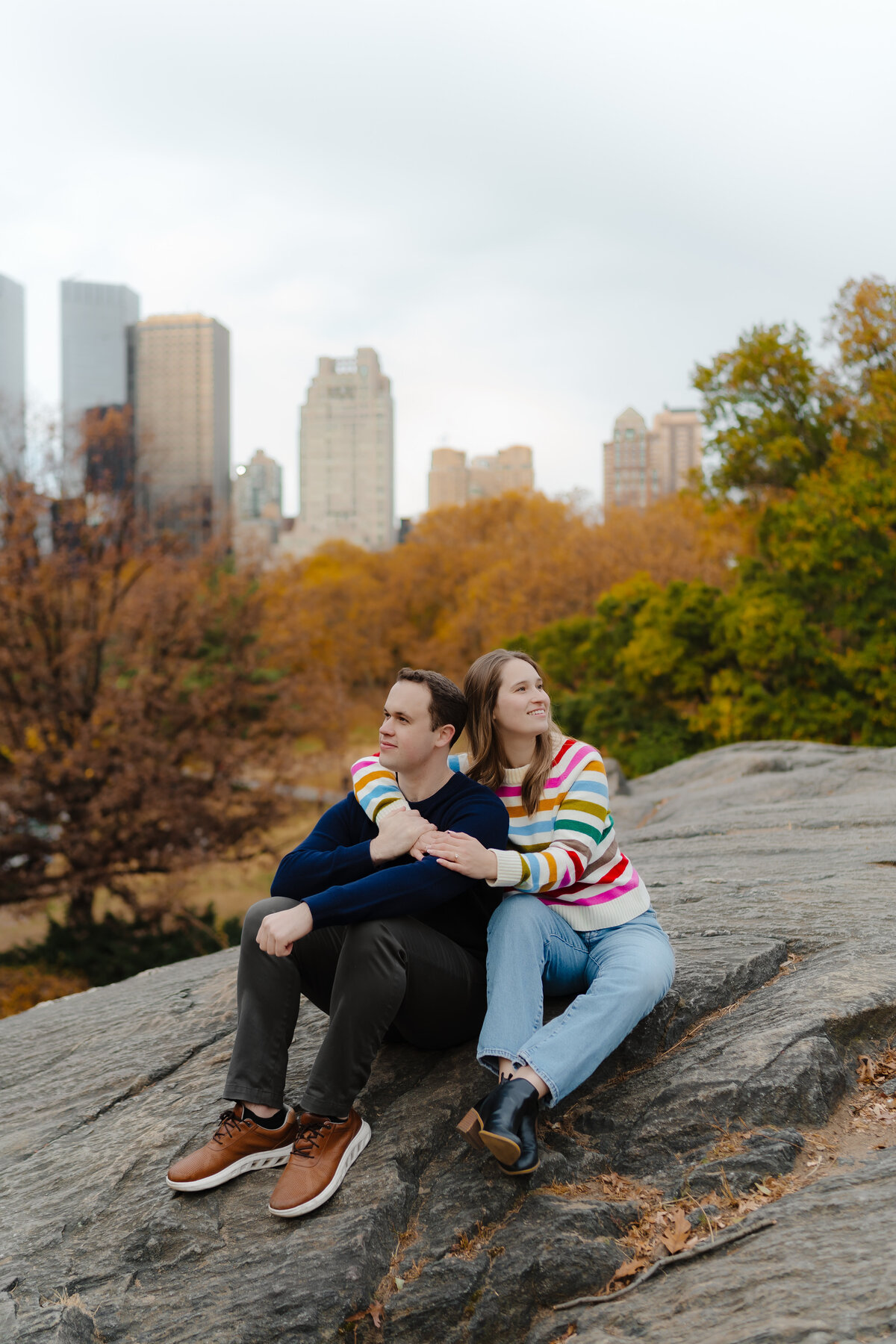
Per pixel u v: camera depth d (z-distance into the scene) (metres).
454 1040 2.80
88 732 15.43
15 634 15.98
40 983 14.90
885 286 18.39
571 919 2.73
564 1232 2.17
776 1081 2.48
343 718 18.92
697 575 34.31
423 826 2.59
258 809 17.17
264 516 176.88
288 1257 2.24
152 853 16.36
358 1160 2.49
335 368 190.12
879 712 16.44
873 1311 1.65
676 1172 2.34
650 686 19.61
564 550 42.22
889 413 17.53
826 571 17.50
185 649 17.70
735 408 19.80
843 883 4.10
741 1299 1.84
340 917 2.45
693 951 3.30
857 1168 2.22
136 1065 3.46
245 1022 2.56
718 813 6.75
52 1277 2.37
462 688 2.90
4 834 15.12
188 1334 2.13
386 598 52.06
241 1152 2.55
